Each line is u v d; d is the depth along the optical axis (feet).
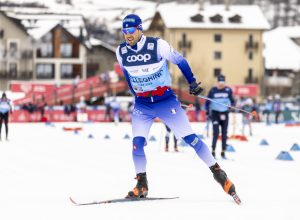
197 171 81.71
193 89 52.75
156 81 52.70
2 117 159.74
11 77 595.06
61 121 343.26
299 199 54.19
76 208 48.49
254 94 371.97
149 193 58.59
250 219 43.52
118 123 314.35
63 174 76.64
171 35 627.05
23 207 49.39
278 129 245.86
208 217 44.21
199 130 225.56
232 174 77.77
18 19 600.80
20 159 100.58
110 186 64.28
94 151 119.85
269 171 81.92
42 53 608.19
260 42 642.22
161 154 115.14
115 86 444.96
